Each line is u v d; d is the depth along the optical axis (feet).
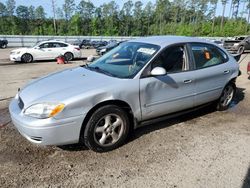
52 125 11.03
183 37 16.43
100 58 16.28
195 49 15.83
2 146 13.02
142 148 13.05
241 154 12.69
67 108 11.19
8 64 48.24
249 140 14.23
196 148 13.17
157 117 14.32
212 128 15.70
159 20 305.94
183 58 15.14
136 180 10.56
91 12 282.97
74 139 11.73
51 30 253.44
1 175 10.74
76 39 128.47
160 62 13.96
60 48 55.72
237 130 15.51
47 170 11.13
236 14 275.59
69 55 57.06
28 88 13.07
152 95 13.56
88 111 11.69
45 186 10.13
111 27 277.64
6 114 17.61
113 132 12.68
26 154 12.33
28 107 11.49
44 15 279.08
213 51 17.15
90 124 11.90
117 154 12.48
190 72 15.14
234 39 73.10
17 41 109.60
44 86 12.69
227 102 18.75
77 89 11.91
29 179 10.53
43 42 54.03
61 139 11.42
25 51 51.19
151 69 13.55
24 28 276.82
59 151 12.63
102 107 12.09
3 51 79.20
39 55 52.95
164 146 13.32
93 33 266.57
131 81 12.87
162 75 13.35
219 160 12.10
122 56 15.07
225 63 17.66
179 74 14.58
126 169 11.30
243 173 11.10
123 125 12.88
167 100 14.26
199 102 16.20
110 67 14.53
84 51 89.92
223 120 17.03
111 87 12.26
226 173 11.09
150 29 306.35
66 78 13.43
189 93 15.24
